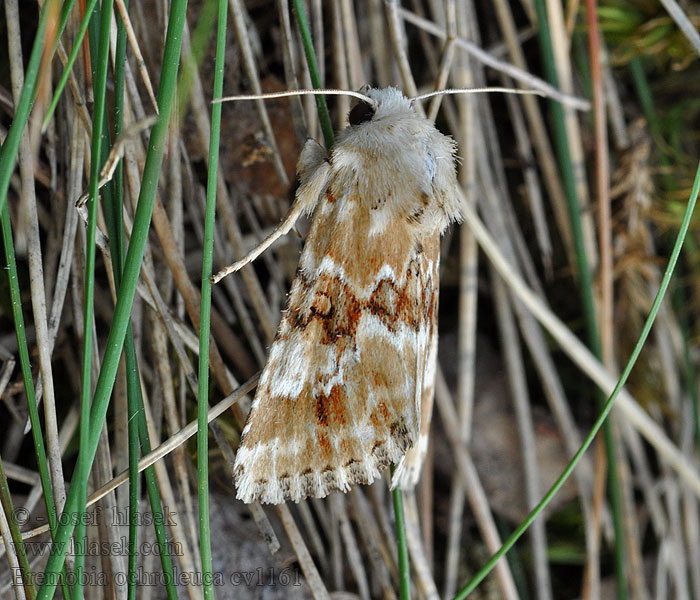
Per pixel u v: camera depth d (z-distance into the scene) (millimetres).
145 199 117
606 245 147
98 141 116
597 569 150
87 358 116
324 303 122
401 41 134
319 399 121
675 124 165
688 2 149
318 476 121
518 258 157
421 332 125
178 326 131
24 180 126
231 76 139
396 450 122
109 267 129
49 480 125
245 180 140
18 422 139
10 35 127
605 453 149
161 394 134
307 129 134
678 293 162
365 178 122
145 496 135
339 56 137
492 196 151
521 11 162
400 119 123
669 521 159
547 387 155
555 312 168
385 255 123
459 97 147
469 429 151
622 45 152
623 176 152
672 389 161
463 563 154
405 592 127
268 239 121
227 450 129
